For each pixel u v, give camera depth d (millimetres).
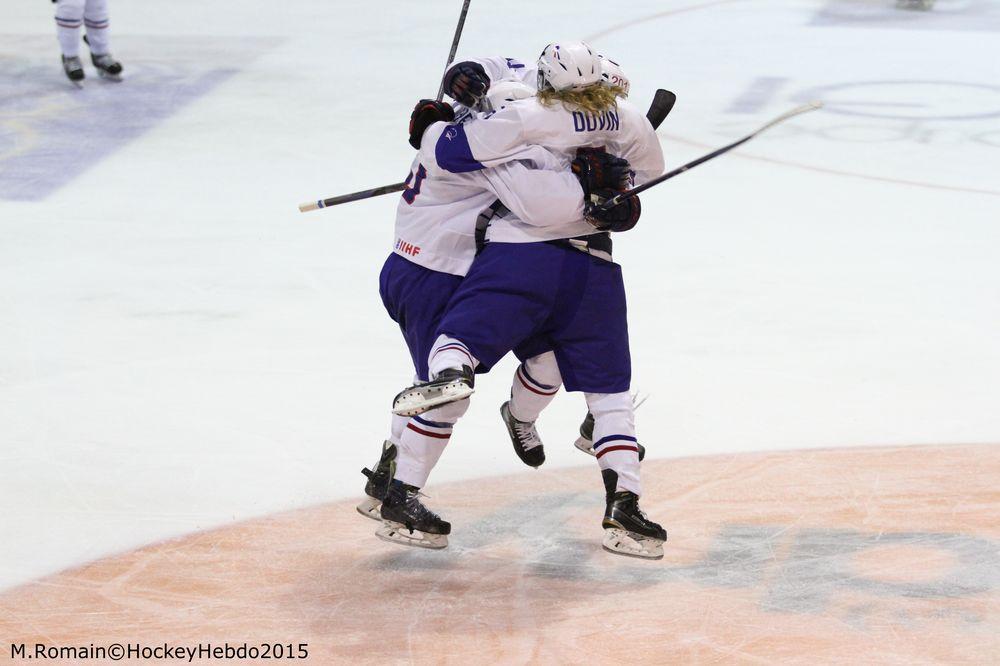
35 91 45750
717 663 12672
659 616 13680
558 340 14586
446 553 15352
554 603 14031
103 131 40469
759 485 17266
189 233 30297
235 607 14016
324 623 13633
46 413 19891
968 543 15414
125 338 23328
